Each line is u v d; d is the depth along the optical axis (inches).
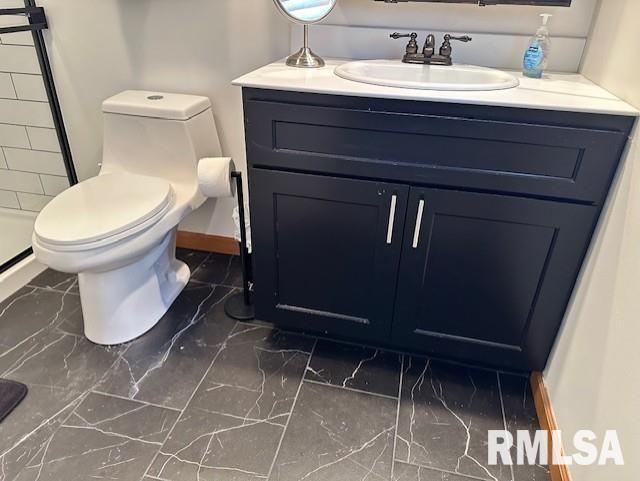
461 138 46.9
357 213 53.4
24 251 76.7
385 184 50.8
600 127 43.6
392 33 62.6
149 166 71.1
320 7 57.5
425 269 54.6
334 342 65.1
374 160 50.1
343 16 63.8
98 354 61.6
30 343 62.8
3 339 63.3
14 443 49.7
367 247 55.2
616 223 43.5
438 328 58.3
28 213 85.2
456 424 53.6
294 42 66.4
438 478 47.8
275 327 67.4
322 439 51.3
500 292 53.8
